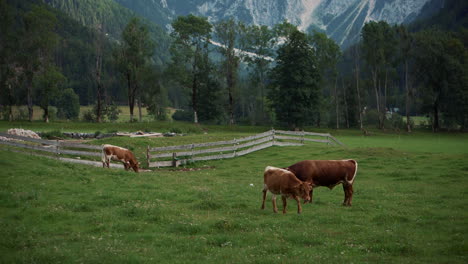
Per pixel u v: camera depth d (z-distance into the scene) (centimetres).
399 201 1762
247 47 9588
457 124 10575
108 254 969
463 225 1321
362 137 7575
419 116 15062
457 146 5372
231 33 9006
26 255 941
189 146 3525
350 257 981
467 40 11744
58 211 1377
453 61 9194
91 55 19250
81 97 17138
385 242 1123
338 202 1792
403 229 1271
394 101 14175
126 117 13362
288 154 3828
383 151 3641
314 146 4334
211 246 1073
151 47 8662
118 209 1452
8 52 8181
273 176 1509
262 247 1060
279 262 926
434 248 1063
